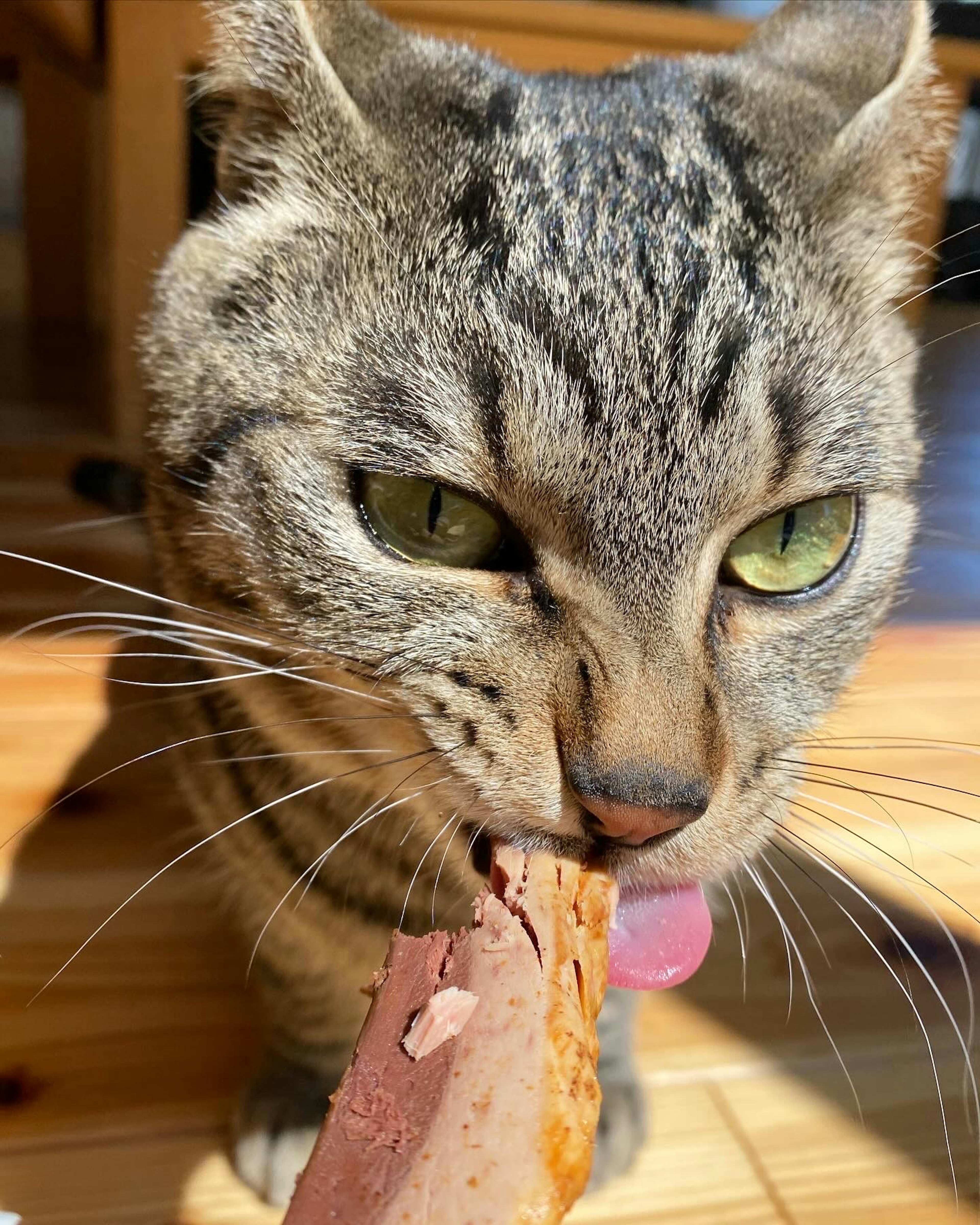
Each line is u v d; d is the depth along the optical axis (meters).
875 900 0.20
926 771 0.23
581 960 0.10
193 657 0.14
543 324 0.12
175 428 0.14
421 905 0.16
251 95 0.14
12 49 0.46
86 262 0.56
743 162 0.13
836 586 0.13
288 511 0.12
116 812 0.21
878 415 0.13
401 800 0.13
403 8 0.28
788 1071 0.17
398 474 0.12
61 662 0.23
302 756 0.14
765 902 0.20
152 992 0.17
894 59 0.16
